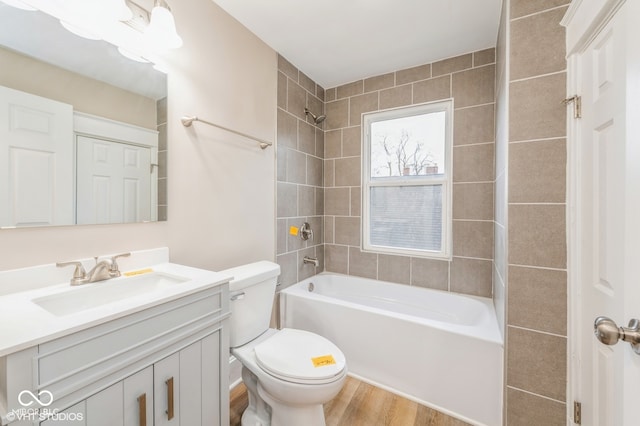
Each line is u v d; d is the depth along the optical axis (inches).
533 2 49.6
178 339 37.4
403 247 96.8
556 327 48.3
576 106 45.0
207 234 63.2
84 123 43.2
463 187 84.7
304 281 95.2
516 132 51.3
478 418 57.2
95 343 28.9
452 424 57.4
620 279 32.5
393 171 98.2
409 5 63.6
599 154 39.0
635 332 22.0
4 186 35.7
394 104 94.7
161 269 49.4
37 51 38.4
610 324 23.5
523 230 50.9
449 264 87.6
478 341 57.3
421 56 85.6
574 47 44.2
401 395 65.2
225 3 63.4
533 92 49.7
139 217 50.4
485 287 82.4
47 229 39.6
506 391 52.7
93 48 44.2
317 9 65.3
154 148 52.5
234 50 68.9
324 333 76.4
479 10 65.0
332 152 107.4
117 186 47.3
